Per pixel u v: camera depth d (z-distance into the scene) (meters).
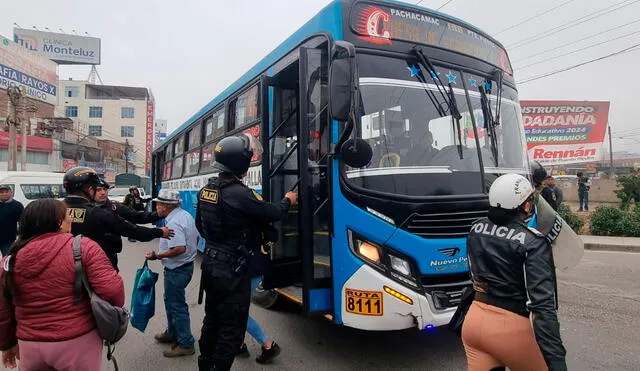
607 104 21.80
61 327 2.48
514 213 2.52
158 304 6.54
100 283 2.54
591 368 4.11
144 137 64.12
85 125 60.94
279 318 5.63
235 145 3.54
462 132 4.29
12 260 2.47
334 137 3.90
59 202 2.63
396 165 3.89
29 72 40.12
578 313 5.86
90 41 63.22
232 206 3.41
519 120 4.99
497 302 2.48
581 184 19.23
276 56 5.28
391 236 3.65
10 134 27.12
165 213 4.57
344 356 4.41
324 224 4.14
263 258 3.71
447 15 4.60
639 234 12.61
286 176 5.21
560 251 3.23
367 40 4.05
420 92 4.18
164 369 4.21
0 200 8.16
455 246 3.81
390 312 3.58
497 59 4.97
